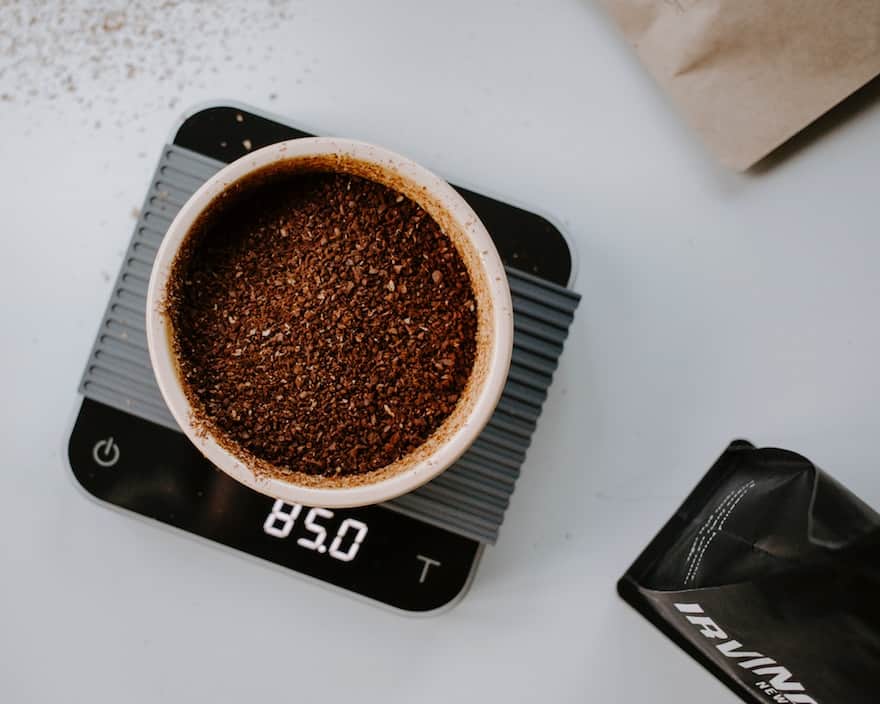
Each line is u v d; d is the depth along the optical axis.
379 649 0.46
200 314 0.40
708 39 0.44
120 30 0.46
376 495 0.38
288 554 0.44
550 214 0.45
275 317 0.41
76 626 0.46
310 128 0.44
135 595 0.46
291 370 0.41
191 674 0.46
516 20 0.47
